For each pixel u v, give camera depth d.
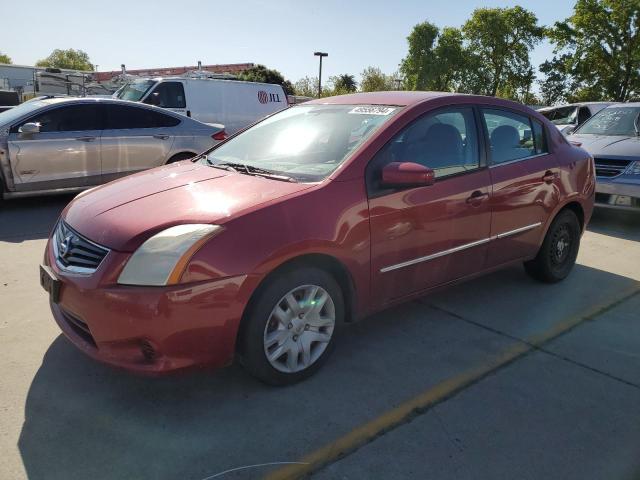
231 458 2.41
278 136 3.86
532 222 4.32
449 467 2.40
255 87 13.14
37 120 7.15
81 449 2.44
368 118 3.57
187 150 8.29
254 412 2.74
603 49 27.53
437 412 2.80
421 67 50.84
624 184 6.77
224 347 2.65
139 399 2.83
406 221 3.30
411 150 3.44
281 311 2.83
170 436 2.54
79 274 2.66
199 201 2.85
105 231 2.70
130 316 2.48
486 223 3.87
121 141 7.68
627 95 27.84
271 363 2.84
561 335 3.78
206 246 2.54
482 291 4.60
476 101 3.99
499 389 3.05
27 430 2.55
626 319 4.09
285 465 2.38
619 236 6.76
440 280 3.70
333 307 3.06
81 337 2.80
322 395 2.92
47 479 2.25
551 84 34.25
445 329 3.82
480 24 48.12
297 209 2.83
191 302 2.50
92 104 7.57
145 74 28.80
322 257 2.93
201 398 2.85
